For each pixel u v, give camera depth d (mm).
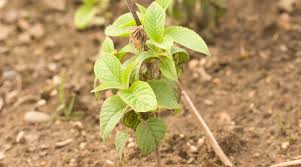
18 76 4949
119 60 3158
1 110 4574
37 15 5684
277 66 4723
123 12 5539
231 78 4656
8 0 5926
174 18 4949
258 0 5539
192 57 4898
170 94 3035
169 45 2871
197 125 4141
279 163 3561
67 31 5465
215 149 3734
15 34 5477
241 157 3797
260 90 4477
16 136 4258
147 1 3945
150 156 3857
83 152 4012
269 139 3938
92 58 5062
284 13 5324
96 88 2955
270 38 5051
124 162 3838
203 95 4504
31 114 4414
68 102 4535
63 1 5824
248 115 4219
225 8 5094
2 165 3975
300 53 4844
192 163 3785
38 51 5246
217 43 5039
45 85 4828
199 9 5016
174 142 3979
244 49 4945
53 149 4090
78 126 4293
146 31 2947
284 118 4133
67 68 5004
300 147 3820
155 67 3236
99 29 5441
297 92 4395
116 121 2918
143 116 3115
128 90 2934
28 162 3982
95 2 5371
